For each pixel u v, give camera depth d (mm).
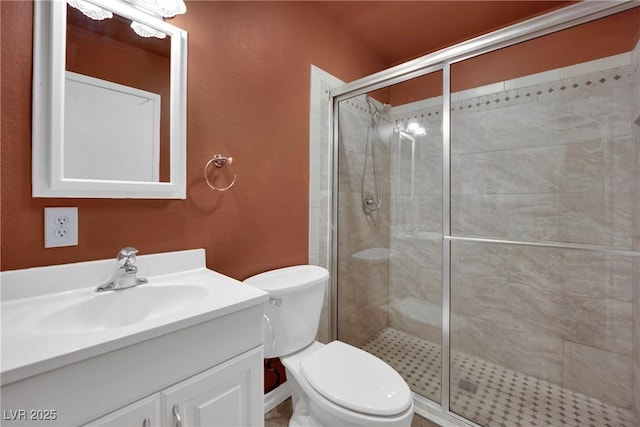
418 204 1854
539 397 1570
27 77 819
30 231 836
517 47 1438
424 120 1736
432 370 1758
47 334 629
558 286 1605
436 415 1488
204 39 1216
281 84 1559
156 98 1070
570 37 1362
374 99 1865
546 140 1592
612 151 1437
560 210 1586
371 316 2051
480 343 1804
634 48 1327
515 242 1693
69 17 887
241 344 856
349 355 1228
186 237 1178
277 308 1240
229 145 1316
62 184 860
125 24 1001
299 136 1674
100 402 599
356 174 1956
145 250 1062
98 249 958
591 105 1463
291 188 1632
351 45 2064
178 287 1000
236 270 1361
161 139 1087
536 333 1669
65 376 557
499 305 1752
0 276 779
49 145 841
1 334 632
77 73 900
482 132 1722
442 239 1728
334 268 1905
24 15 812
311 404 1077
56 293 863
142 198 1053
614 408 1465
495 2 1753
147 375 665
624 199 1419
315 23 1770
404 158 1867
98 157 943
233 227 1347
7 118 792
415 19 1914
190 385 738
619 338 1455
